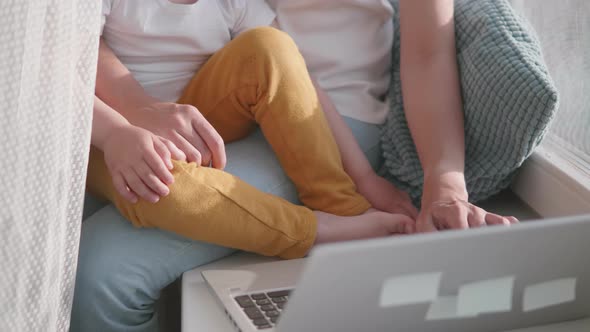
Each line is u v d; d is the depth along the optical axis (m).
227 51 1.18
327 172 1.16
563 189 1.14
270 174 1.17
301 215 1.07
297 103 1.14
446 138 1.18
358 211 1.16
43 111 0.80
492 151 1.20
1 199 0.77
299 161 1.15
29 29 0.76
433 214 1.04
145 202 0.98
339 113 1.34
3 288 0.79
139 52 1.26
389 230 1.12
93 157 1.08
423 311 0.74
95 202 1.20
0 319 0.80
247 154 1.21
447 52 1.25
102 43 1.23
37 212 0.81
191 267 1.06
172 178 0.97
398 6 1.44
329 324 0.72
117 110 1.14
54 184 0.82
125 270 1.00
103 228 1.03
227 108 1.20
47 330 0.84
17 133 0.78
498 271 0.73
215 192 1.00
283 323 0.70
